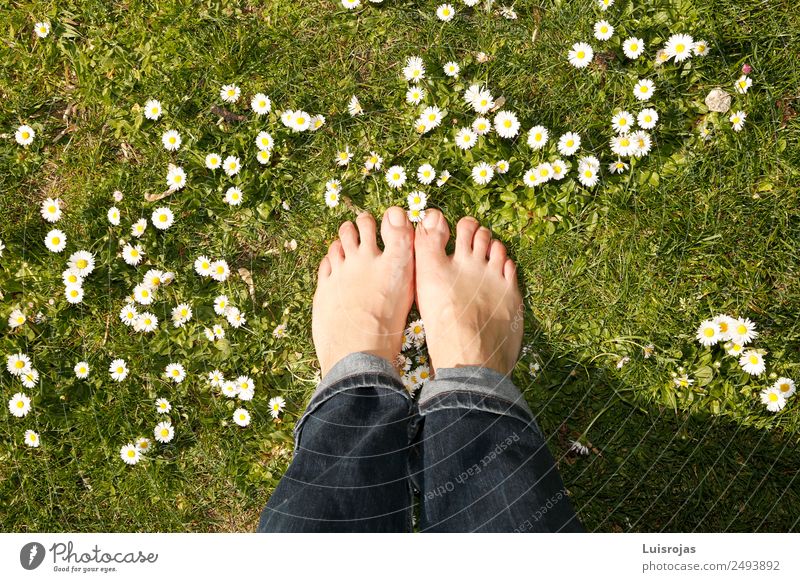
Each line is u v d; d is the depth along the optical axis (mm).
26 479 1344
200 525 1326
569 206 1291
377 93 1352
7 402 1347
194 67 1374
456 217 1335
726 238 1278
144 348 1346
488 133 1309
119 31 1384
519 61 1328
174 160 1369
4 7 1390
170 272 1337
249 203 1346
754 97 1288
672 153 1298
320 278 1322
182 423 1333
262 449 1316
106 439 1333
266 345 1332
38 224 1385
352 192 1345
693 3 1300
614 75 1304
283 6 1371
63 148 1390
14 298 1373
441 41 1342
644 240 1290
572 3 1324
